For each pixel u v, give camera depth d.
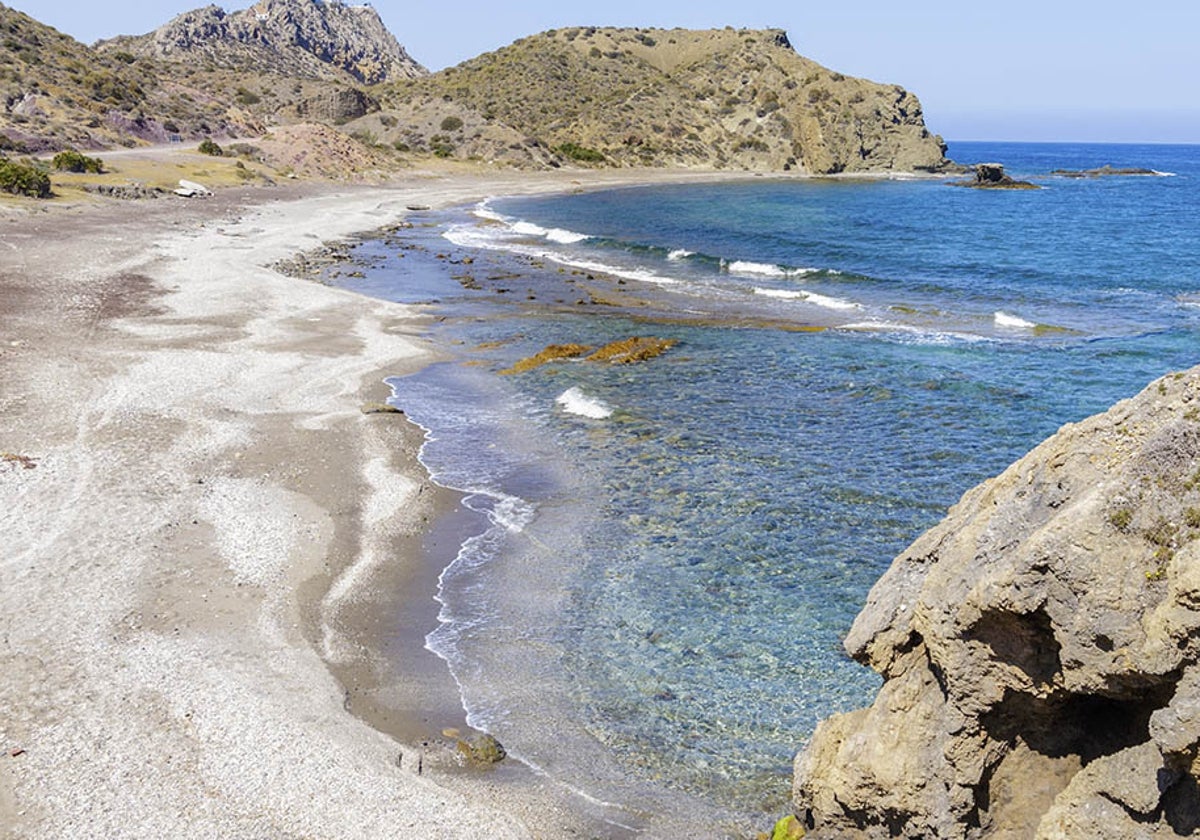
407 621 14.97
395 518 18.70
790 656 13.88
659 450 22.67
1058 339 34.38
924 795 8.44
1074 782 7.43
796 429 24.05
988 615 7.42
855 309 40.22
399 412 25.41
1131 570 6.64
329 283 44.22
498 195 96.94
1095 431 7.61
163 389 25.39
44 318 32.06
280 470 20.61
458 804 10.54
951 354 31.81
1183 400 7.13
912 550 9.21
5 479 18.48
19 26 104.88
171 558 16.08
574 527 18.45
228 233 55.47
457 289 43.84
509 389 28.06
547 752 11.79
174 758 10.88
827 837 9.66
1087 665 6.91
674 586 16.03
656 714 12.58
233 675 12.73
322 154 99.88
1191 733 6.07
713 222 74.56
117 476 19.28
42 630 13.42
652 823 10.52
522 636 14.57
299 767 10.88
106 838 9.56
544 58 173.88
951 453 22.14
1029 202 101.44
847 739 9.26
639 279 47.47
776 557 16.98
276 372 28.19
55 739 11.05
